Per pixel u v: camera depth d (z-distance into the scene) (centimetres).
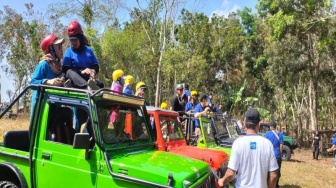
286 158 1884
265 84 3859
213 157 625
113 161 395
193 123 824
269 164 428
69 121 453
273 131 964
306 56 2698
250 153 425
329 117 3384
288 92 3559
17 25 3403
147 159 417
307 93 3353
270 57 2848
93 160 399
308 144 2955
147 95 3084
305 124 3484
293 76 2778
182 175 377
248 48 3934
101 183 390
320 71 2714
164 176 372
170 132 679
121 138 443
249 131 440
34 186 434
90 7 2562
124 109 473
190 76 3219
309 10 2016
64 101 439
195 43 3738
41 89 456
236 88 3900
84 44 553
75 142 378
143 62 3050
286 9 2111
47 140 436
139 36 3025
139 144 476
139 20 3023
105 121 425
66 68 536
